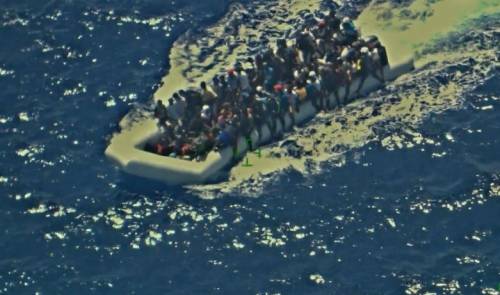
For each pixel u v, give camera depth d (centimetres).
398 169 6869
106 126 7244
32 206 6738
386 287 6216
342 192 6744
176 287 6266
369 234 6506
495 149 6969
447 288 6206
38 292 6259
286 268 6338
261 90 7106
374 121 7194
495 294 6162
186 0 8188
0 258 6450
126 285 6284
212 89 7231
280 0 8181
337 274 6297
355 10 8150
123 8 8125
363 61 7350
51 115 7325
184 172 6831
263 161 6969
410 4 8175
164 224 6606
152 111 7331
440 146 6994
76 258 6438
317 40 7500
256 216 6625
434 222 6556
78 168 6962
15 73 7631
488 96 7312
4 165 6988
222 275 6316
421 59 7694
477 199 6662
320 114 7275
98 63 7719
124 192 6812
